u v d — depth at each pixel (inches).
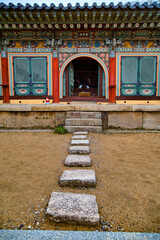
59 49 374.6
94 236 60.1
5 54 376.2
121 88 380.2
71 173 107.0
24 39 371.2
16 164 127.6
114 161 136.7
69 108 277.6
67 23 333.7
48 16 315.3
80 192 92.0
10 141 196.5
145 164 130.9
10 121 284.4
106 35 363.6
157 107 268.1
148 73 375.6
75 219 69.4
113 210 77.9
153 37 364.2
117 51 371.6
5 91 386.9
